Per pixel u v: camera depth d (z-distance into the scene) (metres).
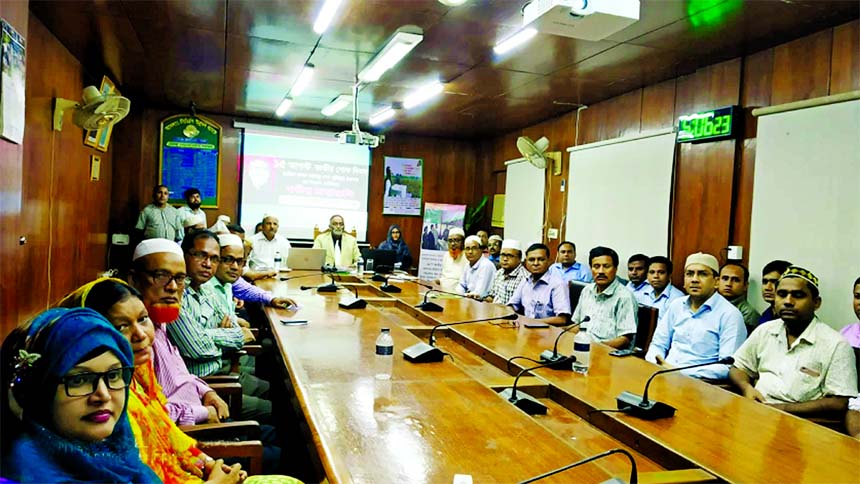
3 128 2.35
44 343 0.98
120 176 6.91
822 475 1.30
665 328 3.24
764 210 3.86
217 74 5.43
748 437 1.54
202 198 7.37
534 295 4.13
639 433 1.54
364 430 1.45
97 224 6.01
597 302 3.58
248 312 4.18
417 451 1.33
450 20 3.71
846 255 3.34
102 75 5.45
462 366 2.35
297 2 3.52
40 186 3.99
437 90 5.64
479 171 8.62
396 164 8.37
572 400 1.86
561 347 2.57
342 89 5.84
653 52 4.13
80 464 0.99
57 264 4.49
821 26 3.50
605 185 5.52
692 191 4.51
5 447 0.96
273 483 1.56
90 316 1.04
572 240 6.02
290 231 7.85
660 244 4.78
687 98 4.62
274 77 5.47
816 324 2.42
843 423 2.23
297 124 7.89
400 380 1.91
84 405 0.99
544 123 6.82
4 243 2.50
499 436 1.44
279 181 7.78
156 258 1.88
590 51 4.20
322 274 5.33
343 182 8.10
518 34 3.91
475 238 5.19
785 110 3.73
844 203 3.36
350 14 3.67
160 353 1.92
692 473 1.30
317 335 2.59
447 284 5.57
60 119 4.29
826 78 3.53
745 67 4.11
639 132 5.16
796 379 2.39
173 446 1.47
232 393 2.20
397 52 4.26
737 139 4.13
